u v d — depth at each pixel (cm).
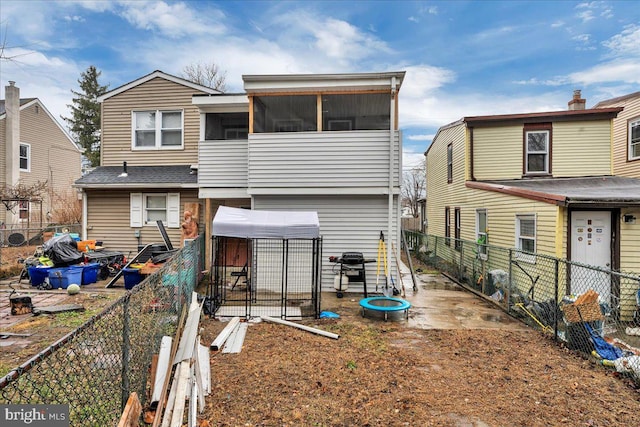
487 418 365
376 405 388
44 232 1519
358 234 948
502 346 568
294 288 939
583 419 364
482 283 955
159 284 437
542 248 844
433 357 521
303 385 430
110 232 1215
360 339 592
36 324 608
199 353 477
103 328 318
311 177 929
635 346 605
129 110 1280
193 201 1198
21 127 1914
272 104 1014
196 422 342
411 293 965
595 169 1209
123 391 295
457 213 1427
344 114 1095
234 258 1053
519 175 1241
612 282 776
